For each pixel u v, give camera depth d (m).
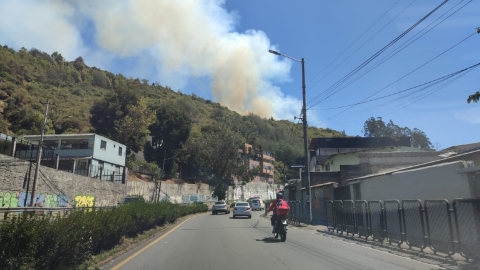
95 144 41.81
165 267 8.17
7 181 22.38
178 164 68.00
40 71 91.62
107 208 11.52
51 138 41.62
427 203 10.12
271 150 104.75
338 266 8.10
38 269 5.98
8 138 37.12
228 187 72.94
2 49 87.75
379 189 15.62
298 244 12.16
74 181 30.36
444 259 8.68
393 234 11.32
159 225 18.88
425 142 55.88
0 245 5.34
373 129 58.84
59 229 6.66
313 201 24.36
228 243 12.50
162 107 66.62
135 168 52.97
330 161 40.28
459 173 10.74
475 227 8.83
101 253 9.54
